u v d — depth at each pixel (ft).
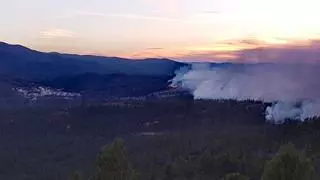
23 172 390.01
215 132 557.74
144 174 294.66
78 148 484.33
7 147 480.23
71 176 82.43
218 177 308.60
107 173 64.49
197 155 403.13
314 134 451.94
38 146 489.26
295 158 52.49
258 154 366.43
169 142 467.93
